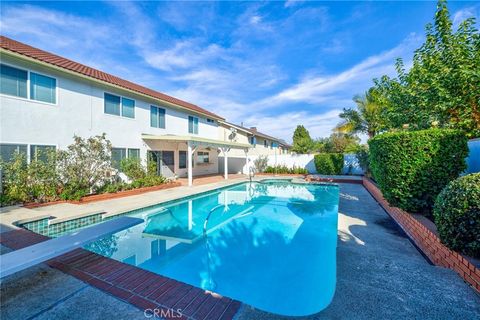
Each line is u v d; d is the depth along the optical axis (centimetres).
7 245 463
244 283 470
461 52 664
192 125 2066
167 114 1766
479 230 309
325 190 1504
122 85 1373
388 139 591
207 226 820
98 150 1132
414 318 237
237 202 1233
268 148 3672
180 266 539
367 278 320
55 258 391
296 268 524
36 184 912
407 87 935
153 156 1633
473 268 293
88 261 381
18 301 279
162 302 276
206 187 1446
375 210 837
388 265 365
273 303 409
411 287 294
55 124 1059
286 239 696
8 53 870
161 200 1024
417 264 369
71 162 1049
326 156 2248
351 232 572
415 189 545
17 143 931
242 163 2578
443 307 253
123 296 289
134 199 1051
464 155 501
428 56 811
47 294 293
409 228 538
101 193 1092
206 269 524
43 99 1019
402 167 556
